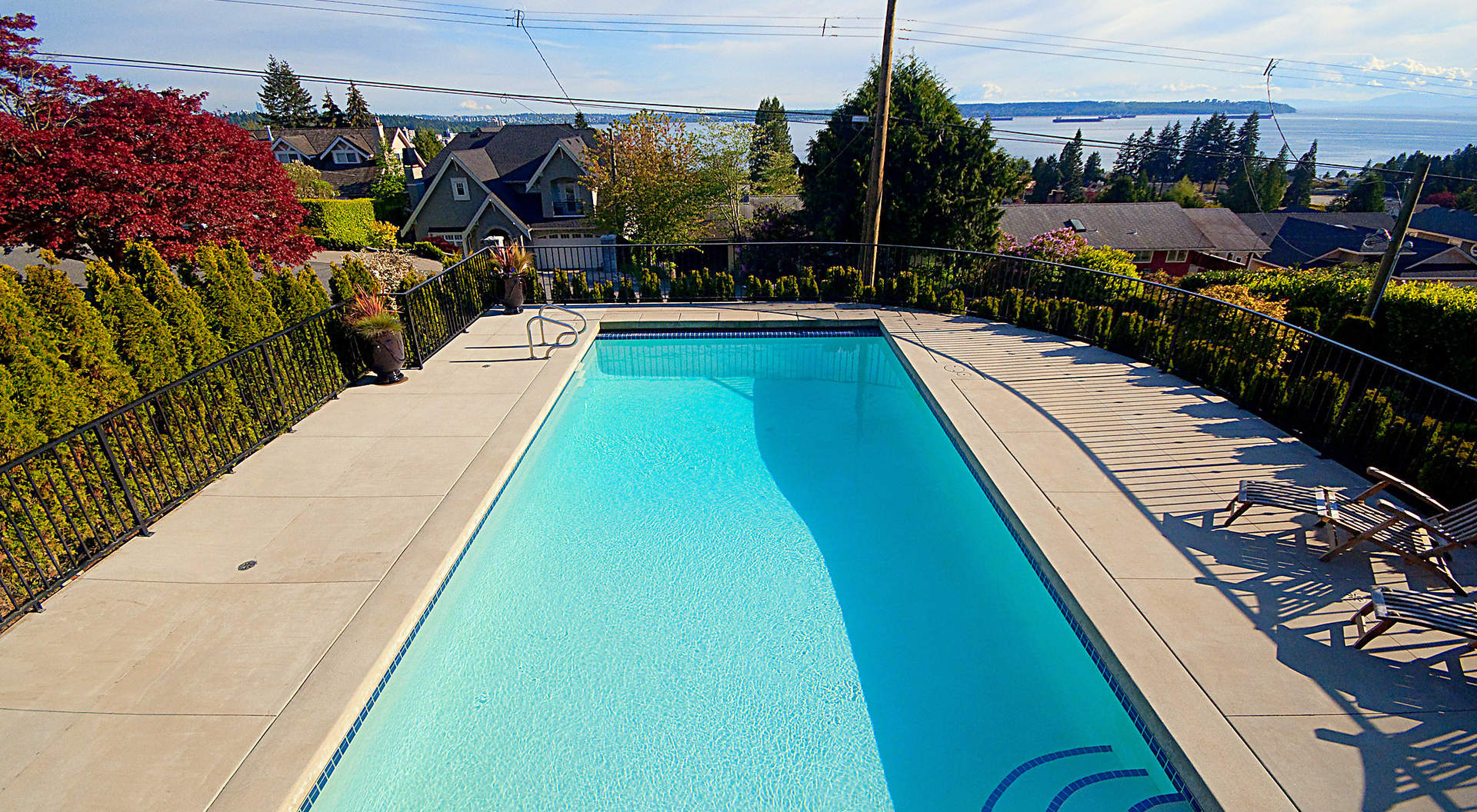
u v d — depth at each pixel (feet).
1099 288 32.22
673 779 11.42
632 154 72.33
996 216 60.18
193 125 33.88
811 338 34.35
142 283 18.11
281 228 37.83
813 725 12.46
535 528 18.49
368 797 10.87
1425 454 15.34
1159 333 26.04
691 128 72.18
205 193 32.71
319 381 22.53
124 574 13.57
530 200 88.79
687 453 22.88
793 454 22.88
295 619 12.41
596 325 33.06
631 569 16.84
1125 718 11.07
